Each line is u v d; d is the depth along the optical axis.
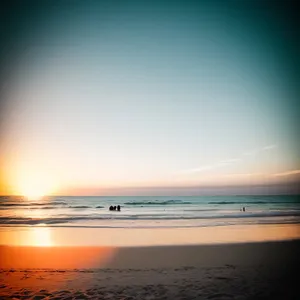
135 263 4.71
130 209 18.95
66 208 19.89
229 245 6.01
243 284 3.60
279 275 3.96
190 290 3.42
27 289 3.51
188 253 5.36
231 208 18.66
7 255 5.26
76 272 4.23
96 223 10.46
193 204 23.41
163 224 9.88
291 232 7.83
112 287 3.56
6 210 18.28
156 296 3.24
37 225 9.81
